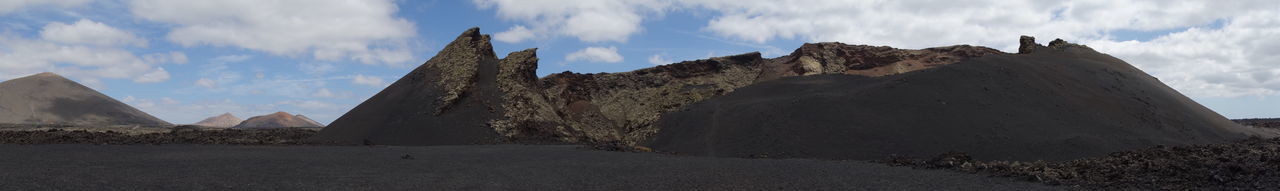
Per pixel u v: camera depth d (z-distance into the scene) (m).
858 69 60.72
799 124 37.28
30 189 14.62
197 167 20.61
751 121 40.16
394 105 52.56
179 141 36.97
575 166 22.84
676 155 32.06
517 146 38.50
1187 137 33.94
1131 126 34.72
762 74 63.56
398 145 44.22
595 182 18.28
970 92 39.97
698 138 40.00
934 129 34.31
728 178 19.25
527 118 51.56
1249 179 16.50
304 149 32.06
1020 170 20.08
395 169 21.33
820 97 42.19
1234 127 39.06
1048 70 45.53
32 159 22.50
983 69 44.88
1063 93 40.12
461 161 24.84
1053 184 18.08
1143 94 42.47
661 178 19.22
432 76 58.31
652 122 48.34
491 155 28.38
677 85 71.12
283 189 15.78
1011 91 39.91
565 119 59.47
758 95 49.72
